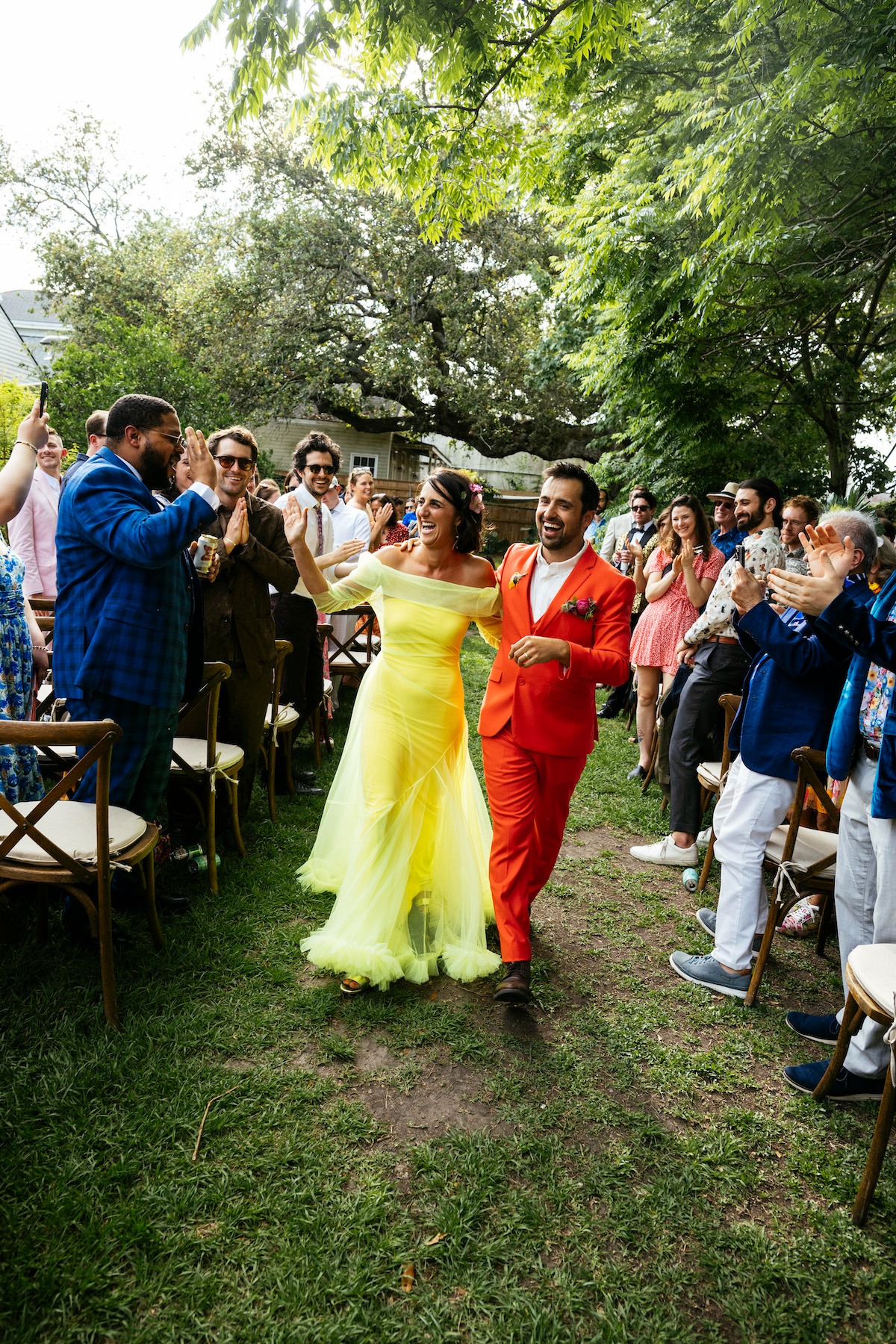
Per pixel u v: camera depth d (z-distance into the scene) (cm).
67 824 264
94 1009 257
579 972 317
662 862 433
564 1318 174
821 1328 176
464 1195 200
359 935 287
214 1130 215
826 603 219
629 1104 243
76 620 284
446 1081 245
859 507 713
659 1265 189
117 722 289
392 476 2608
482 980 303
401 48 475
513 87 563
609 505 1084
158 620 288
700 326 691
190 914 326
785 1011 301
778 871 295
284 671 462
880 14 460
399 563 307
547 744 280
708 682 414
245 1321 166
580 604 278
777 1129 238
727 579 402
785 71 496
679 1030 284
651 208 666
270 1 406
